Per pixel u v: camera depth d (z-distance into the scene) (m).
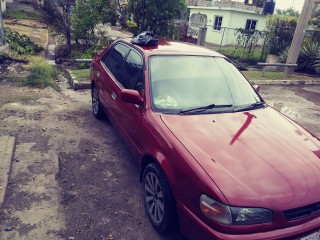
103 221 3.32
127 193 3.83
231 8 24.67
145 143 3.35
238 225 2.35
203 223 2.49
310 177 2.65
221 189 2.41
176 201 2.78
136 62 4.10
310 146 3.14
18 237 2.97
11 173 3.95
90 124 5.68
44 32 20.81
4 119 5.46
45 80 7.84
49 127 5.36
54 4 13.65
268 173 2.60
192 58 4.11
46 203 3.49
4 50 9.34
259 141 3.06
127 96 3.50
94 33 15.16
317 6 17.52
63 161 4.38
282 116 3.83
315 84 11.09
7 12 27.16
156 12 11.60
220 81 3.95
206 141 2.93
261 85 10.14
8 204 3.39
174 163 2.80
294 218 2.46
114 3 12.50
